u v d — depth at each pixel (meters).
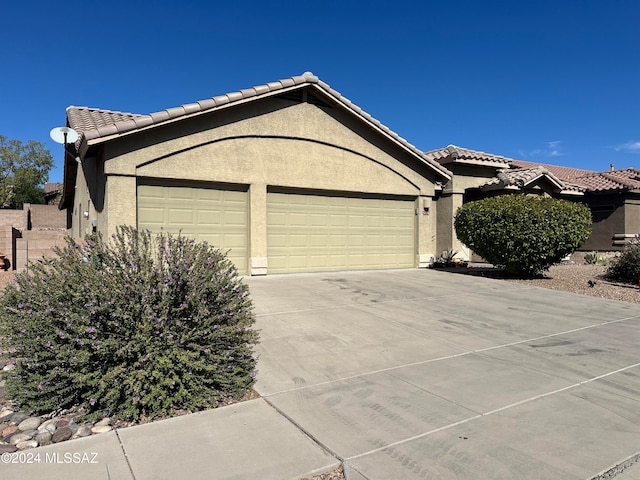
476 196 18.56
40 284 4.82
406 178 15.21
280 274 12.93
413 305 9.47
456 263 16.42
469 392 5.14
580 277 14.06
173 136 11.06
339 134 13.73
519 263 13.12
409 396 5.00
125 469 3.50
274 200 12.84
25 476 3.40
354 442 3.97
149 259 5.02
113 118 12.95
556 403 4.89
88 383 4.38
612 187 20.44
